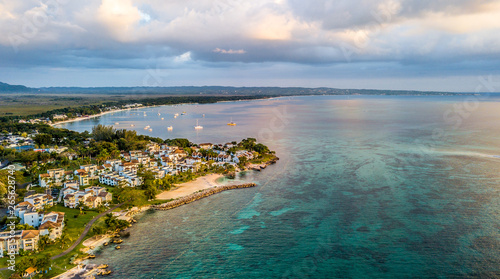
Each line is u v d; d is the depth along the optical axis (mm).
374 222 177000
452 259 142000
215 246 156125
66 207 198750
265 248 154250
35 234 149625
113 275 132875
